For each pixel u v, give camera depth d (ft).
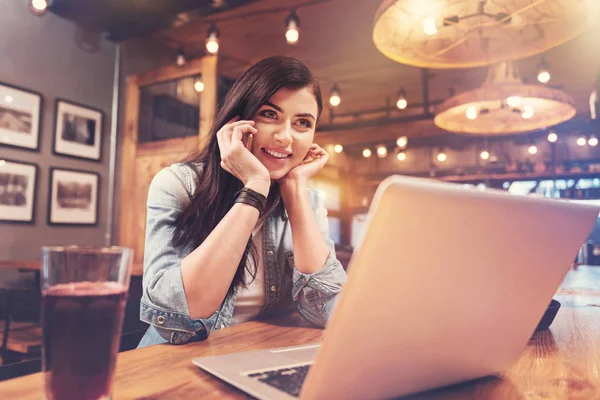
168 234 3.24
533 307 1.85
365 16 15.17
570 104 11.02
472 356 1.77
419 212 1.30
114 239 15.51
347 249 28.25
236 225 2.78
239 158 3.05
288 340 2.76
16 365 2.26
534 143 29.48
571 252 1.84
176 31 16.48
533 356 2.40
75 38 14.65
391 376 1.55
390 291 1.37
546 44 7.91
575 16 6.98
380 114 25.48
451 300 1.54
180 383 1.86
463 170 32.24
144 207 14.65
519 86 10.56
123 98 16.16
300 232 3.49
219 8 13.51
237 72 20.08
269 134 3.56
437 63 8.51
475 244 1.48
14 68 12.84
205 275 2.65
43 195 13.38
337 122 26.86
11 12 12.85
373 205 1.26
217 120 3.70
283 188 3.70
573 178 28.99
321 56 18.29
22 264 10.78
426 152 33.78
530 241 1.64
